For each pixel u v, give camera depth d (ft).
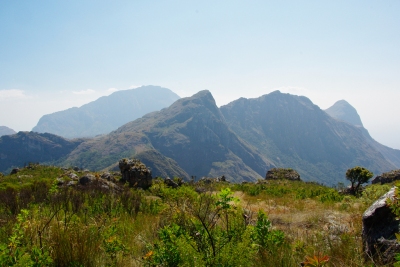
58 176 60.95
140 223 21.49
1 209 24.40
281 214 29.45
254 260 11.53
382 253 11.07
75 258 11.73
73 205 24.18
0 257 9.52
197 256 9.64
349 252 12.32
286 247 13.28
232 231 11.62
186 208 15.71
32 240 12.65
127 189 44.09
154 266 10.60
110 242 13.46
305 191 57.77
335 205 36.50
